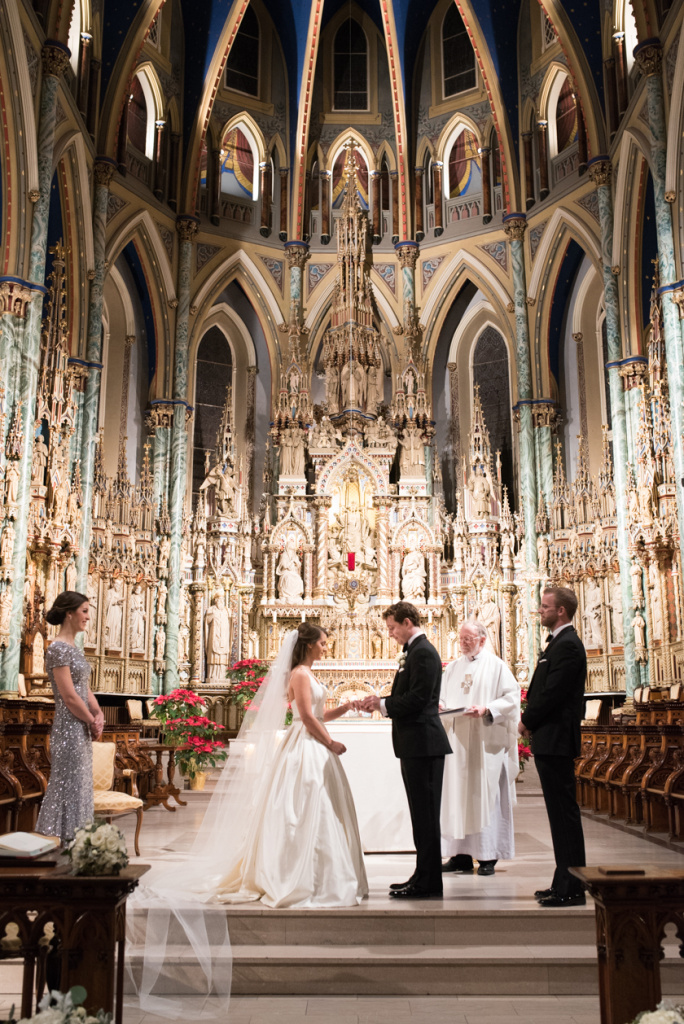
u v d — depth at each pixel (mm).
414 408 23422
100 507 19734
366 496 22562
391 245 25578
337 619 21516
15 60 14883
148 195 22422
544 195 23016
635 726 13062
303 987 6266
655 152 16281
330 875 6984
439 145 25453
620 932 4574
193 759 15789
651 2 16562
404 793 10125
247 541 22359
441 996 6184
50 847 5121
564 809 7027
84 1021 3816
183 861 8617
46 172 15773
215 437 24547
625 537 18703
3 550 14273
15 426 14711
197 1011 5828
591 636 20375
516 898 7215
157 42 22953
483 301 25062
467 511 22625
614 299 19625
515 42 24031
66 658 6438
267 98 25750
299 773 7375
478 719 8703
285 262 25188
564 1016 5688
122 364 22812
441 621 22203
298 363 23734
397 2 24375
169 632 21312
